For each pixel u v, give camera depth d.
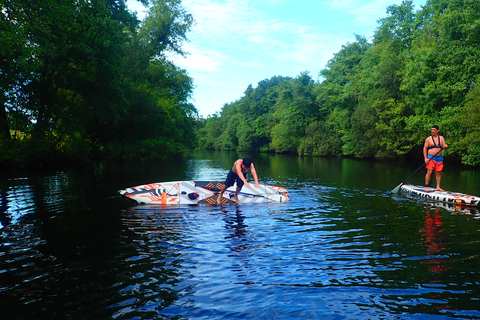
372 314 2.62
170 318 2.58
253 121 69.44
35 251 4.17
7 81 14.08
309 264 3.68
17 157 16.55
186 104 40.66
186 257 3.91
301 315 2.61
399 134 26.47
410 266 3.61
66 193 8.84
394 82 26.08
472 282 3.19
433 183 11.09
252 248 4.24
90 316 2.62
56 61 17.38
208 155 46.28
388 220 5.77
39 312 2.69
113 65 18.45
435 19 20.05
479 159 17.55
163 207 6.90
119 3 20.75
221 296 2.94
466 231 5.00
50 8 13.87
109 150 28.36
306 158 35.88
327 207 6.96
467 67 17.91
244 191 7.79
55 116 18.89
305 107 46.78
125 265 3.67
